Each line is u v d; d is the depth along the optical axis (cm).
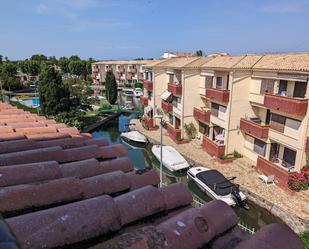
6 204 273
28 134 650
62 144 573
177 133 3077
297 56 2084
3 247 188
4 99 4375
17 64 10475
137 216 290
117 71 8775
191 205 361
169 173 2492
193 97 3050
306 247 1220
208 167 2352
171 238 247
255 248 246
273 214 1723
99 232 247
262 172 2138
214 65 2664
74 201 309
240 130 2480
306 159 1897
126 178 374
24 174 355
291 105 1844
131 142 3297
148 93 4062
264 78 2183
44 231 226
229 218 318
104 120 4391
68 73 10825
